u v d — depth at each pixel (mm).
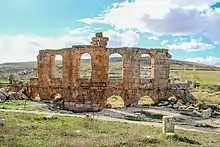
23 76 144750
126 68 77562
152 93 78188
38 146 28500
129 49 77562
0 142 28766
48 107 65188
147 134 37406
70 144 29172
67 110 66750
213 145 34219
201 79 146625
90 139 32312
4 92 74938
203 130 48094
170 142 33906
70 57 79188
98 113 62406
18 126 37156
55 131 35812
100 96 76812
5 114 47656
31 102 70438
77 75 78562
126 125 44812
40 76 81688
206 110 63875
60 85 79875
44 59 81562
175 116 60875
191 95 79188
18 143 28969
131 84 77375
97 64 77875
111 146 29703
